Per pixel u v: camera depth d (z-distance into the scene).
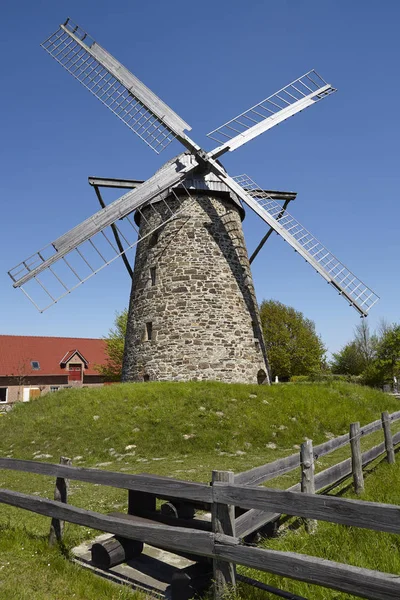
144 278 20.00
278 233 17.45
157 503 7.24
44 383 41.28
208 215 19.86
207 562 4.46
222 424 13.25
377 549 4.34
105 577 4.72
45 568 4.77
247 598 3.74
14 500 5.77
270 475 4.89
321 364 45.19
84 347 46.53
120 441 12.87
